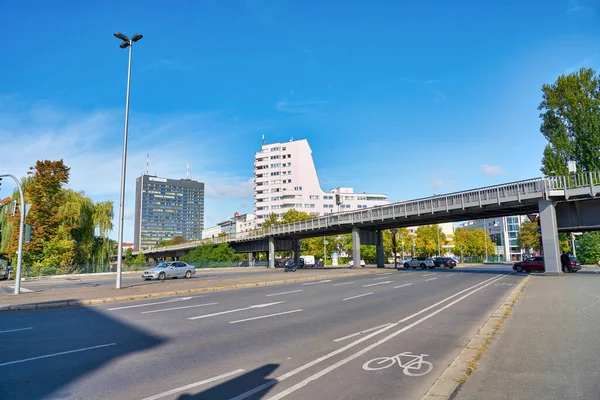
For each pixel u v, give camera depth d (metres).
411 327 10.23
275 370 6.57
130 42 23.16
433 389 5.29
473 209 37.28
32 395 5.44
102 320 11.73
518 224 141.38
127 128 22.41
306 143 144.12
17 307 14.41
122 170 21.83
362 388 5.66
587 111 40.44
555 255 31.14
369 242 52.62
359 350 7.88
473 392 5.13
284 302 15.57
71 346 8.38
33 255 41.91
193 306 14.59
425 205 40.56
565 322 9.80
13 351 7.97
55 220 43.09
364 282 26.08
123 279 36.34
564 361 6.43
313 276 29.80
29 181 44.12
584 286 19.50
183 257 71.62
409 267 55.72
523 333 8.62
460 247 107.50
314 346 8.24
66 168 44.56
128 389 5.66
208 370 6.58
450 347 8.09
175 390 5.61
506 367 6.20
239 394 5.43
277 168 145.00
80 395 5.43
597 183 29.92
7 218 43.16
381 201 150.00
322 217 53.09
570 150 40.31
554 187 31.56
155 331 9.93
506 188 34.28
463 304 14.73
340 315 12.31
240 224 168.25
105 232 48.59
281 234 60.97
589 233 57.81
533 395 4.96
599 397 4.86
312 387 5.71
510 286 22.11
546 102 42.97
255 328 10.24
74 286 27.86
